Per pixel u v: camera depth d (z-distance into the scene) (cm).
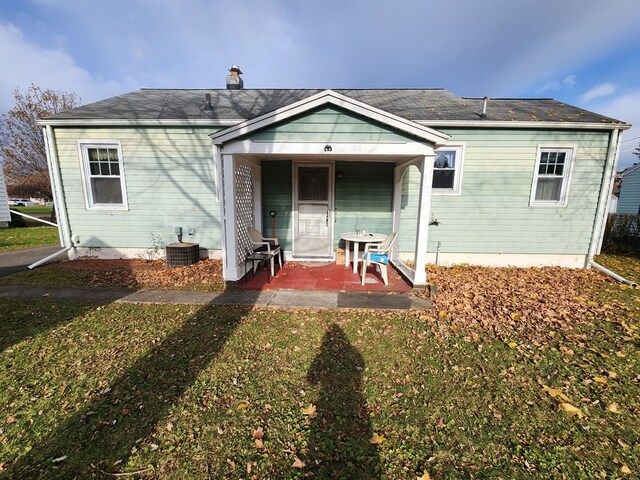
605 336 355
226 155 488
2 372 279
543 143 645
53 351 316
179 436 207
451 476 179
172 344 331
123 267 652
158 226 718
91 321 389
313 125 474
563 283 569
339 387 260
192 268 641
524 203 672
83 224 714
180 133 680
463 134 648
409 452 195
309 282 557
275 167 705
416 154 480
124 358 304
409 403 241
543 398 248
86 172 693
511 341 341
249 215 647
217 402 241
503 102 791
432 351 321
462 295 491
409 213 696
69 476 178
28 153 1778
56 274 599
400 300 468
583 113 690
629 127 621
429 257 705
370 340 343
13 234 1238
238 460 190
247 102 796
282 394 251
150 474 180
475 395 251
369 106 457
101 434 208
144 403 238
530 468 185
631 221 1047
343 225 721
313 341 340
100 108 727
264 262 682
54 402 239
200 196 706
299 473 181
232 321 391
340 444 202
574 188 663
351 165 698
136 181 698
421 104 756
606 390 259
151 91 921
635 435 210
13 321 388
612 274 608
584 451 197
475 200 675
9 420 219
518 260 698
